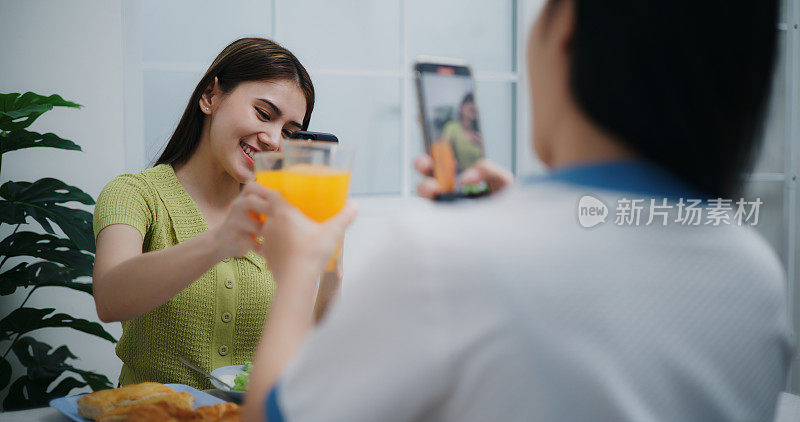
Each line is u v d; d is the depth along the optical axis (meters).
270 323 0.50
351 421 0.38
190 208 1.36
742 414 0.45
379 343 0.38
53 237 2.06
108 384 2.18
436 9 3.08
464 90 0.58
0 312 2.29
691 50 0.42
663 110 0.42
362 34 2.96
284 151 0.69
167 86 2.59
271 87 1.34
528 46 0.47
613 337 0.39
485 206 0.43
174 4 2.59
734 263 0.45
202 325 1.32
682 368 0.41
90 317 2.44
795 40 3.28
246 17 2.72
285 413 0.41
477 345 0.38
